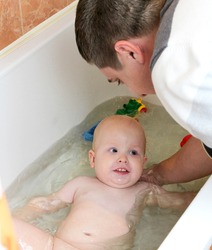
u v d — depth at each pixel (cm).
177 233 91
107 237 129
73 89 163
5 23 140
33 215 139
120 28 94
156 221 135
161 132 168
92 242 127
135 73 101
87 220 132
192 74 78
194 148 129
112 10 94
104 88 176
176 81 80
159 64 82
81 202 137
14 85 141
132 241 129
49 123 157
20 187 149
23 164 151
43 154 157
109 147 141
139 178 142
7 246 57
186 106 81
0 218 56
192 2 83
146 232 132
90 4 98
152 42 94
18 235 121
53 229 135
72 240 127
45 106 154
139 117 173
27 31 149
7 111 141
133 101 176
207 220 93
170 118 172
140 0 93
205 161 129
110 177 138
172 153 160
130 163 138
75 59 161
